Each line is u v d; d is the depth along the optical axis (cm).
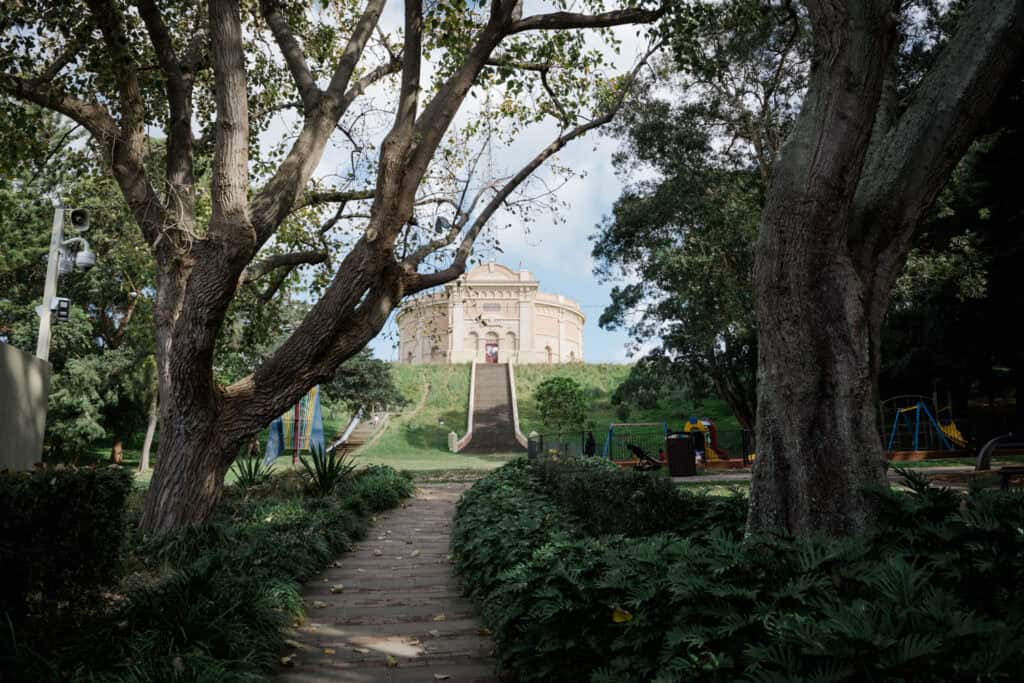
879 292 439
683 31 927
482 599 554
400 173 755
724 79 1938
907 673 191
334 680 398
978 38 430
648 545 334
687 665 238
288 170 786
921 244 1966
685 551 310
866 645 197
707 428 2603
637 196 2281
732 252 2120
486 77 1021
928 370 2714
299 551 687
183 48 1074
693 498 613
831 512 398
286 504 943
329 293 778
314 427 3131
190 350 722
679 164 2109
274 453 2962
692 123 2100
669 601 280
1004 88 437
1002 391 3105
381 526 1067
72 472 420
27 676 320
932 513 342
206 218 1112
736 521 521
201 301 717
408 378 5412
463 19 964
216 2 713
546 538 531
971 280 1948
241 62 727
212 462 755
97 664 347
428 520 1148
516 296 6844
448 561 777
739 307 2127
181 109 892
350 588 642
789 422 416
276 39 871
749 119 2030
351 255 779
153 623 395
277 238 1174
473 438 3972
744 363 2802
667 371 2809
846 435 406
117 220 1605
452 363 6066
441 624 520
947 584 274
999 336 2361
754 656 215
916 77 1350
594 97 1116
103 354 2820
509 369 5478
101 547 419
